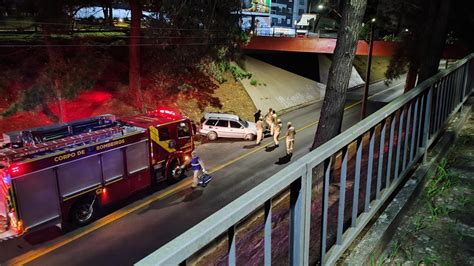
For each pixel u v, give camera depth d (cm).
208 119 2209
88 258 1009
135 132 1305
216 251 785
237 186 1529
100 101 2106
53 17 1606
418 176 304
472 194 296
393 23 2631
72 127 1196
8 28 2045
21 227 977
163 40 2052
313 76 4141
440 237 243
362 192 386
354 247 215
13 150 998
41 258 1005
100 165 1182
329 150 164
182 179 1582
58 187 1062
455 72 458
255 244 474
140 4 2045
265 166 1778
